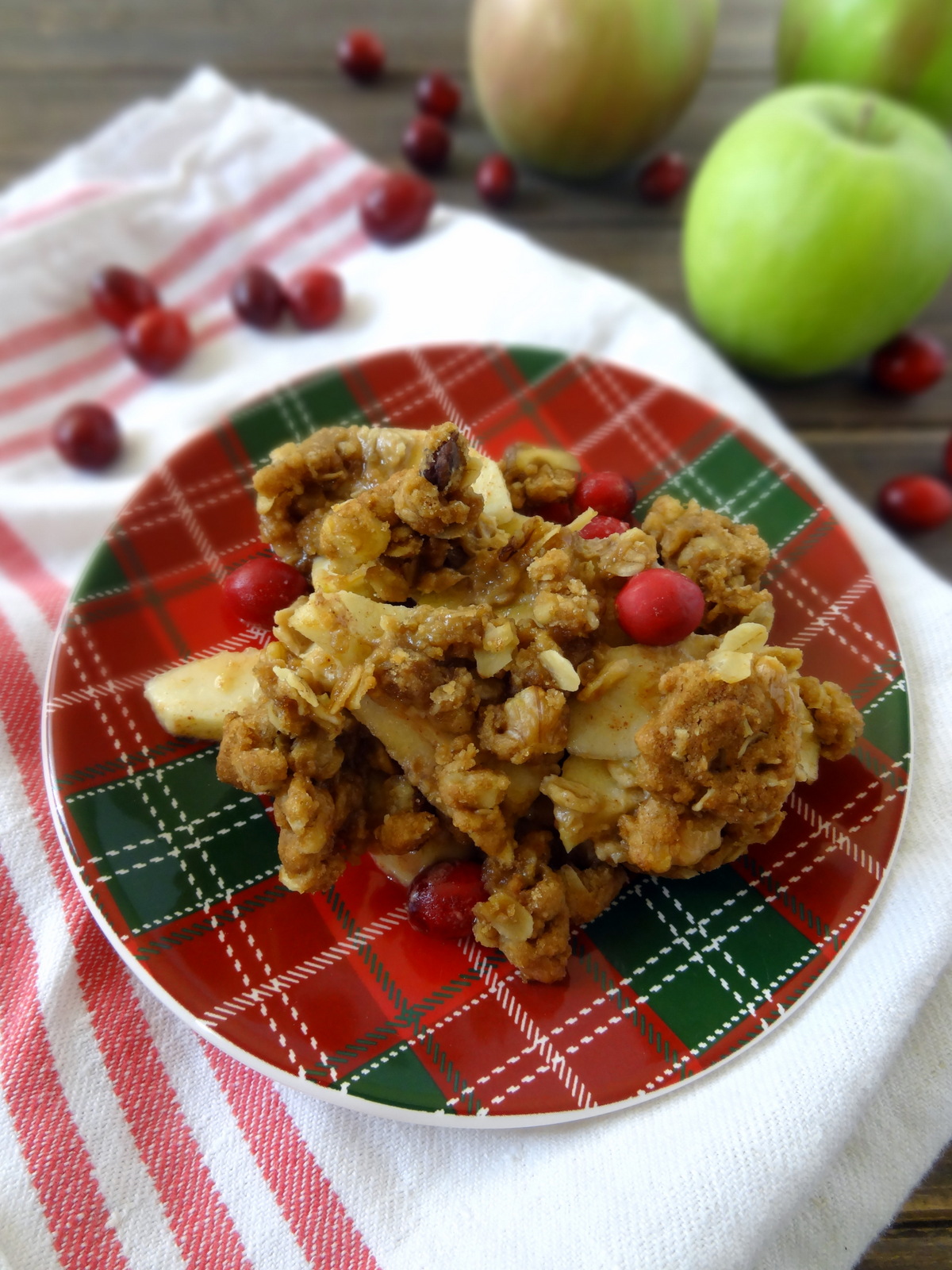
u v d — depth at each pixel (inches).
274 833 9.0
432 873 8.8
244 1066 8.5
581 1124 8.2
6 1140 8.2
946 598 10.5
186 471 10.6
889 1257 8.6
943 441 13.1
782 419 13.2
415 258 13.6
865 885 8.8
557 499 10.2
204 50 15.8
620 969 8.6
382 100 15.6
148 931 8.5
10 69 15.3
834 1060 8.3
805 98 11.9
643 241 14.5
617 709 8.8
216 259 13.9
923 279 11.8
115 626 9.8
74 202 13.5
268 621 9.9
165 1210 8.1
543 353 11.5
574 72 13.2
